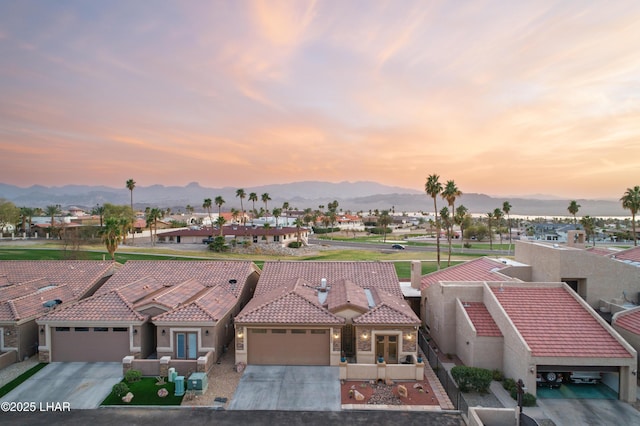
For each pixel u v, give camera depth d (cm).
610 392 2052
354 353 2441
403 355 2314
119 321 2361
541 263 2970
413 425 1734
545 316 2298
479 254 8238
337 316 2392
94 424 1717
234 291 2997
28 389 2042
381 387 2084
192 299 2761
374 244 10481
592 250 3891
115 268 3472
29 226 11469
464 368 2078
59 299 2745
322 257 7819
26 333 2469
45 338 2389
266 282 3156
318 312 2403
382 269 3266
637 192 7219
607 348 2041
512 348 2142
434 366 2359
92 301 2533
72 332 2406
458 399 1950
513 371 2123
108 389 2039
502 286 2592
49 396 1967
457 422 1764
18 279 3139
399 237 13175
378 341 2344
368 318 2334
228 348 2645
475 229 11812
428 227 17288
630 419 1802
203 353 2359
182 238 10050
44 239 9638
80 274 3231
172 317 2370
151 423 1727
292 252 8544
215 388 2053
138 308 2483
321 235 13700
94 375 2206
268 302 2486
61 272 3259
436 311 2753
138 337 2373
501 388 2109
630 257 3509
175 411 1831
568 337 2123
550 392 2047
